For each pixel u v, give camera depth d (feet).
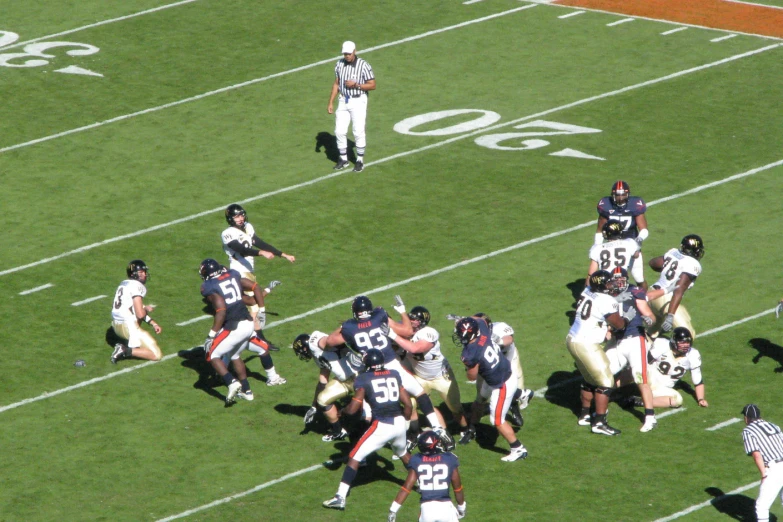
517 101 292.81
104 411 179.11
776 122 277.44
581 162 261.85
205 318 206.49
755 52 318.04
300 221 239.91
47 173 261.03
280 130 280.10
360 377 153.48
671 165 259.19
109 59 319.68
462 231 234.99
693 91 295.28
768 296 208.85
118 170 262.06
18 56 321.32
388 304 208.33
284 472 163.84
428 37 331.57
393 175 258.57
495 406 162.81
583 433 171.83
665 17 344.49
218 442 171.22
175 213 243.60
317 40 330.13
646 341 179.01
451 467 142.31
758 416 149.38
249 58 319.47
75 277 219.82
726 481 159.02
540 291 212.23
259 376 190.19
